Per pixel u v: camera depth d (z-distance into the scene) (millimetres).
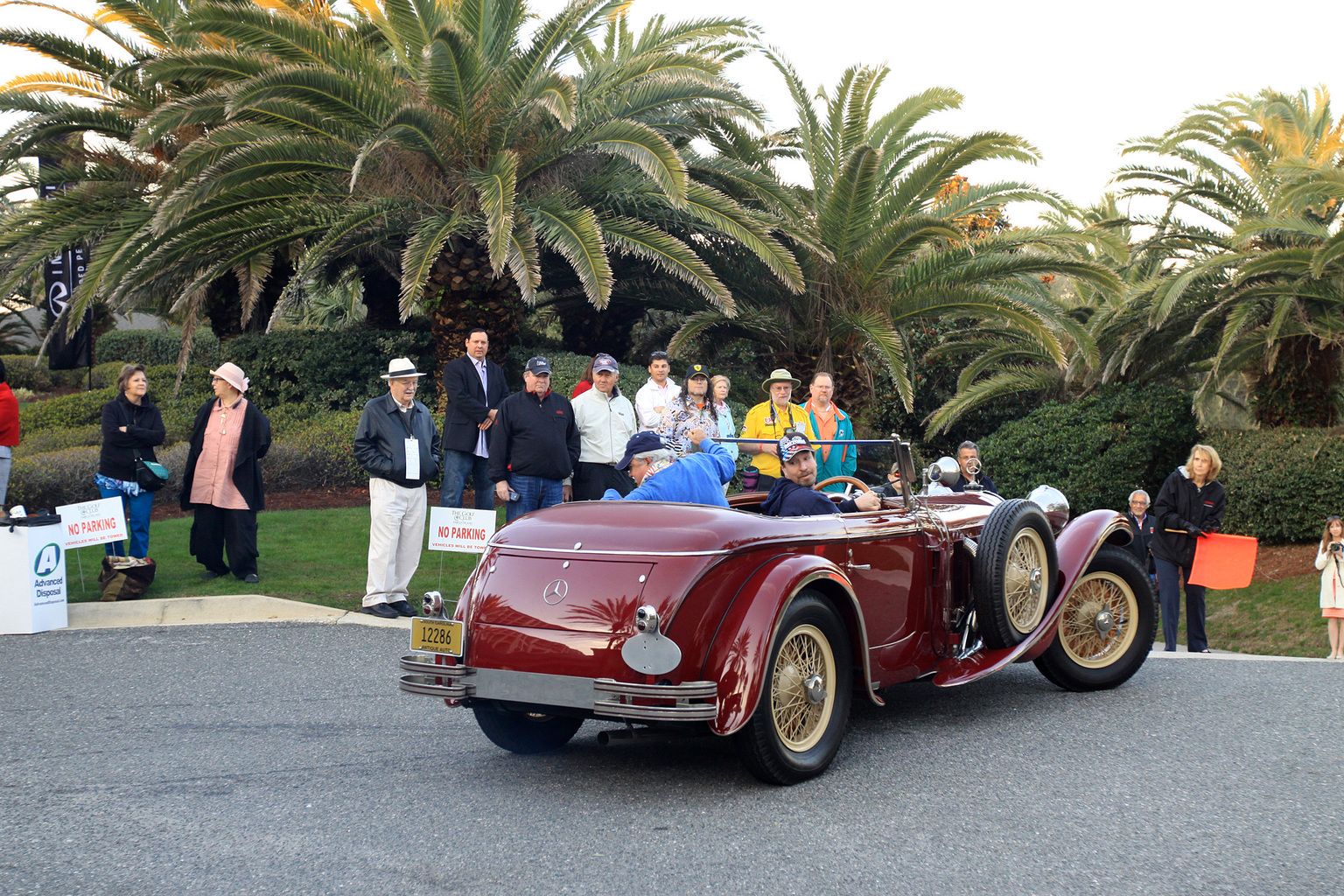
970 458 9219
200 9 11336
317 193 13312
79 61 14320
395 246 16469
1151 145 15828
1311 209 14852
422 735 5297
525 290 11516
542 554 4527
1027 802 4156
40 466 11836
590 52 17156
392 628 7859
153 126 11531
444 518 8531
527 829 3936
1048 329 14477
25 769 4672
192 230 12680
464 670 4469
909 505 5555
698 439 5949
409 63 13445
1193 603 9766
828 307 15203
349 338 16672
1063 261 14344
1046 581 5871
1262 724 5344
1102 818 3961
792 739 4520
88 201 14109
